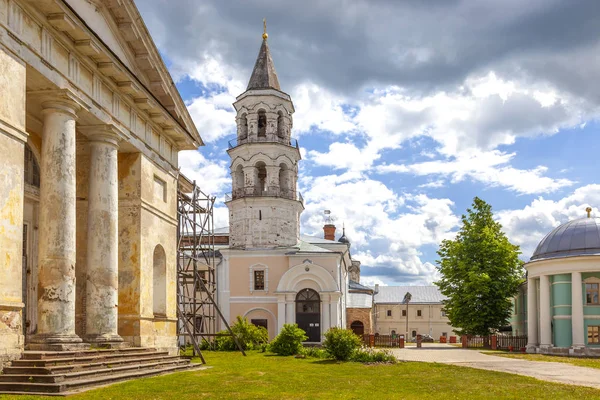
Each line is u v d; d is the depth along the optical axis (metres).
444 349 47.19
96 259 19.97
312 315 52.44
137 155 23.27
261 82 55.56
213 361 27.64
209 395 14.69
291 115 57.16
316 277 52.56
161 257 25.44
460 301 51.81
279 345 34.19
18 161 15.13
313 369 24.22
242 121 55.69
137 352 20.53
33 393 13.55
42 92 17.28
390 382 19.61
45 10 16.39
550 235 46.78
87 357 16.67
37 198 21.98
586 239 43.88
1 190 14.51
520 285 55.50
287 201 54.47
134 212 22.97
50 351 15.97
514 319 60.28
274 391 16.17
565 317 43.62
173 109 25.33
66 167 17.42
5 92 14.76
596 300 43.22
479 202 54.44
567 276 44.00
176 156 27.30
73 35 17.72
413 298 107.69
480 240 52.97
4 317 14.48
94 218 20.11
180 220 32.34
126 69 20.45
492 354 39.56
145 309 22.80
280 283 52.53
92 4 19.72
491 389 17.94
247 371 22.12
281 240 54.00
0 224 14.43
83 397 13.18
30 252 21.64
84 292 22.08
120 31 21.48
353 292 73.06
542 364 29.84
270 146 54.06
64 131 17.55
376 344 52.53
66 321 16.81
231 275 53.75
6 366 14.50
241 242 54.28
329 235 78.75
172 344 25.34
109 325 19.89
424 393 16.81
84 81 18.95
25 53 15.69
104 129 20.27
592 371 25.78
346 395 15.76
